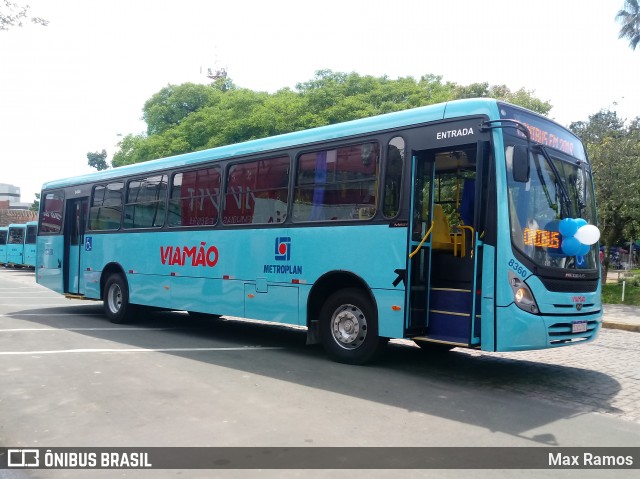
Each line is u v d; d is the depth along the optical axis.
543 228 6.66
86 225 13.00
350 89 26.53
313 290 8.10
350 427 5.14
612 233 21.77
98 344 9.27
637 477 4.15
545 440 4.91
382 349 7.78
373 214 7.44
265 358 8.27
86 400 5.93
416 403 5.99
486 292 6.43
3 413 5.50
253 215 9.14
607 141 22.17
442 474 4.12
